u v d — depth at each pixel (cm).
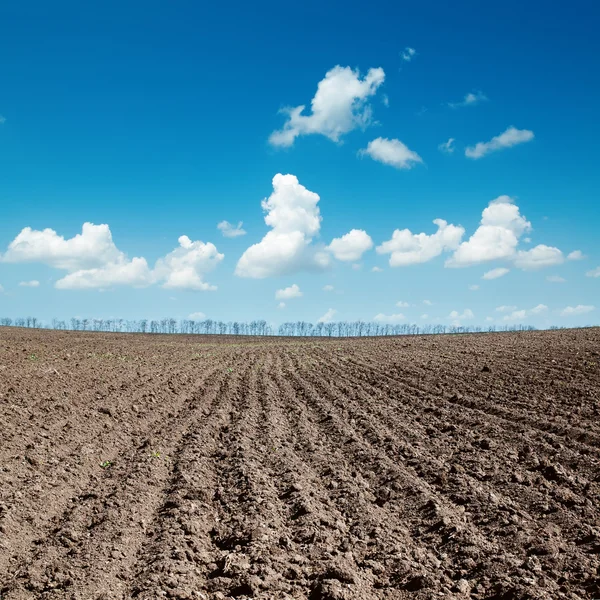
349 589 550
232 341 6769
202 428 1309
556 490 828
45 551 620
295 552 641
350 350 3844
